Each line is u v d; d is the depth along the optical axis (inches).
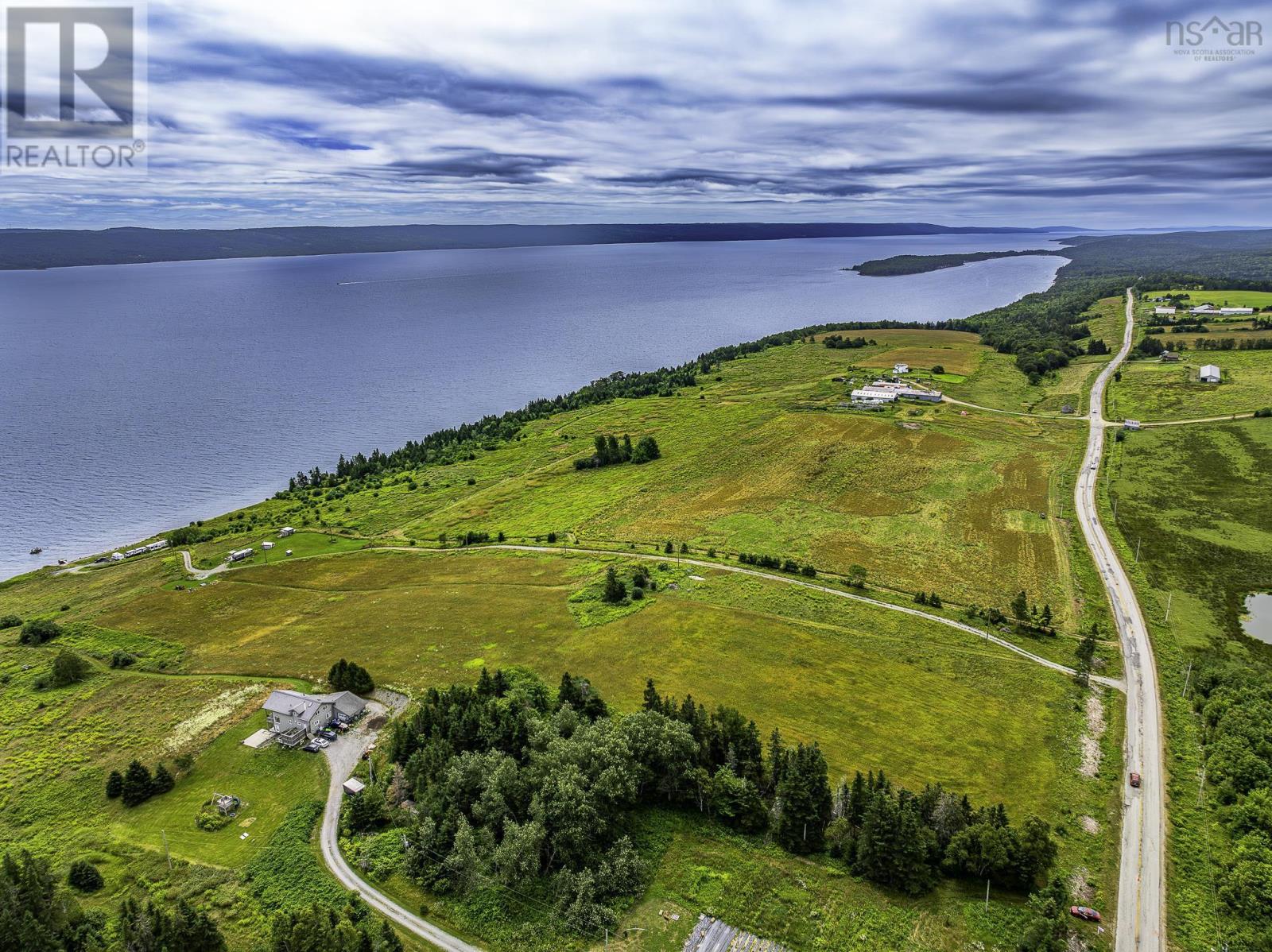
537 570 5236.2
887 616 4222.4
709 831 2679.6
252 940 2250.2
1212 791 2785.4
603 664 3860.7
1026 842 2400.3
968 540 5236.2
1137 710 3314.5
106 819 2859.3
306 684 3809.1
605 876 2411.4
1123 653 3777.1
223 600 4982.8
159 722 3499.0
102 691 3818.9
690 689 3577.8
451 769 2746.1
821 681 3599.9
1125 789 2824.8
